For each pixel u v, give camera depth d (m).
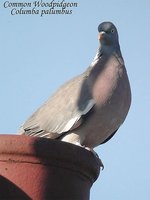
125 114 11.84
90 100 11.55
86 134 11.60
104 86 11.59
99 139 11.77
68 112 11.80
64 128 11.73
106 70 11.93
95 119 11.48
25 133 12.36
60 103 12.09
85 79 12.00
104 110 11.49
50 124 11.98
